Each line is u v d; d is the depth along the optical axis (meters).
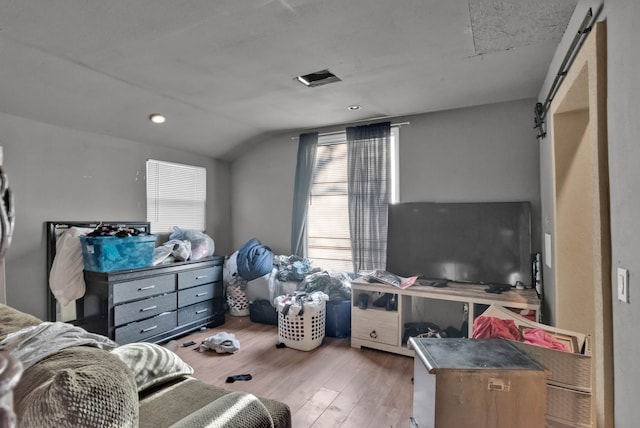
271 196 4.73
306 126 4.21
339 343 3.45
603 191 1.22
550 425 1.22
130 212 3.82
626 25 1.05
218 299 4.05
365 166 3.89
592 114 1.32
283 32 2.03
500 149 3.32
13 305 2.93
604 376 1.20
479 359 1.19
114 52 2.27
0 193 0.43
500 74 2.65
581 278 2.20
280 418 1.41
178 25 1.94
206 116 3.72
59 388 0.90
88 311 3.13
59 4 1.73
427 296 3.01
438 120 3.61
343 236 4.20
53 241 3.14
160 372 1.45
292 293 3.72
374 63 2.45
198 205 4.61
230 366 2.90
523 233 3.13
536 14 1.83
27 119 3.01
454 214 3.40
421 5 1.76
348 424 2.12
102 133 3.54
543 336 1.45
